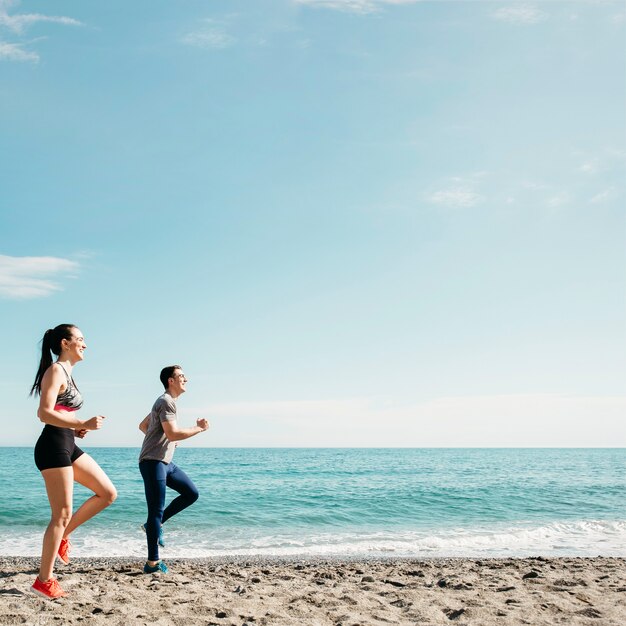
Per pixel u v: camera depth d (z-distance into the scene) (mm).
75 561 7793
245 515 13633
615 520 13016
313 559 8320
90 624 3666
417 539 10586
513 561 7352
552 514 14383
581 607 4391
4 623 3641
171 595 4633
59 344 4312
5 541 9938
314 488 20953
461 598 4691
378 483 23828
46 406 3996
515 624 3910
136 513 13367
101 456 59438
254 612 4168
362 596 4758
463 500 17094
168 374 5484
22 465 37969
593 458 60000
